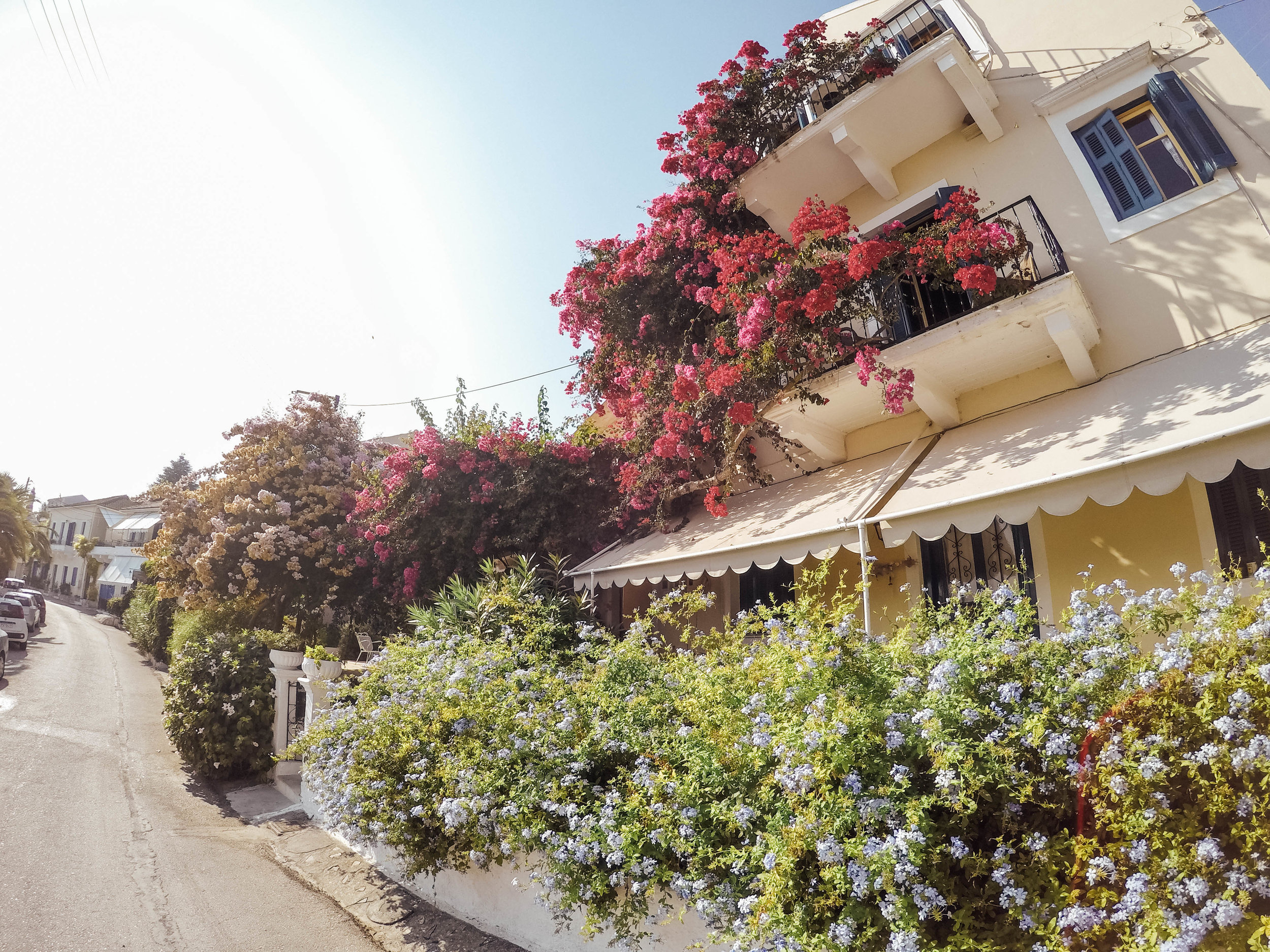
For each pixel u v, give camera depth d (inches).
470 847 256.2
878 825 139.9
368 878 307.4
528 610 371.2
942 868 135.3
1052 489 243.1
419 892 288.5
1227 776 116.4
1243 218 300.7
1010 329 307.3
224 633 662.5
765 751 162.2
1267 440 203.9
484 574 500.7
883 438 394.6
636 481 450.6
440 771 256.7
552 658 327.9
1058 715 145.6
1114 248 332.5
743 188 434.6
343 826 317.7
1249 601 144.9
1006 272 346.9
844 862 137.6
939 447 342.0
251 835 374.6
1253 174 301.0
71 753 507.8
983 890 131.4
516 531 500.1
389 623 661.9
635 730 214.5
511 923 241.9
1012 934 125.6
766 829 160.4
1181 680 130.2
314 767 336.2
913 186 409.1
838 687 162.7
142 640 1198.3
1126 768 122.6
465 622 391.9
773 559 321.4
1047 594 312.8
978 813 141.6
